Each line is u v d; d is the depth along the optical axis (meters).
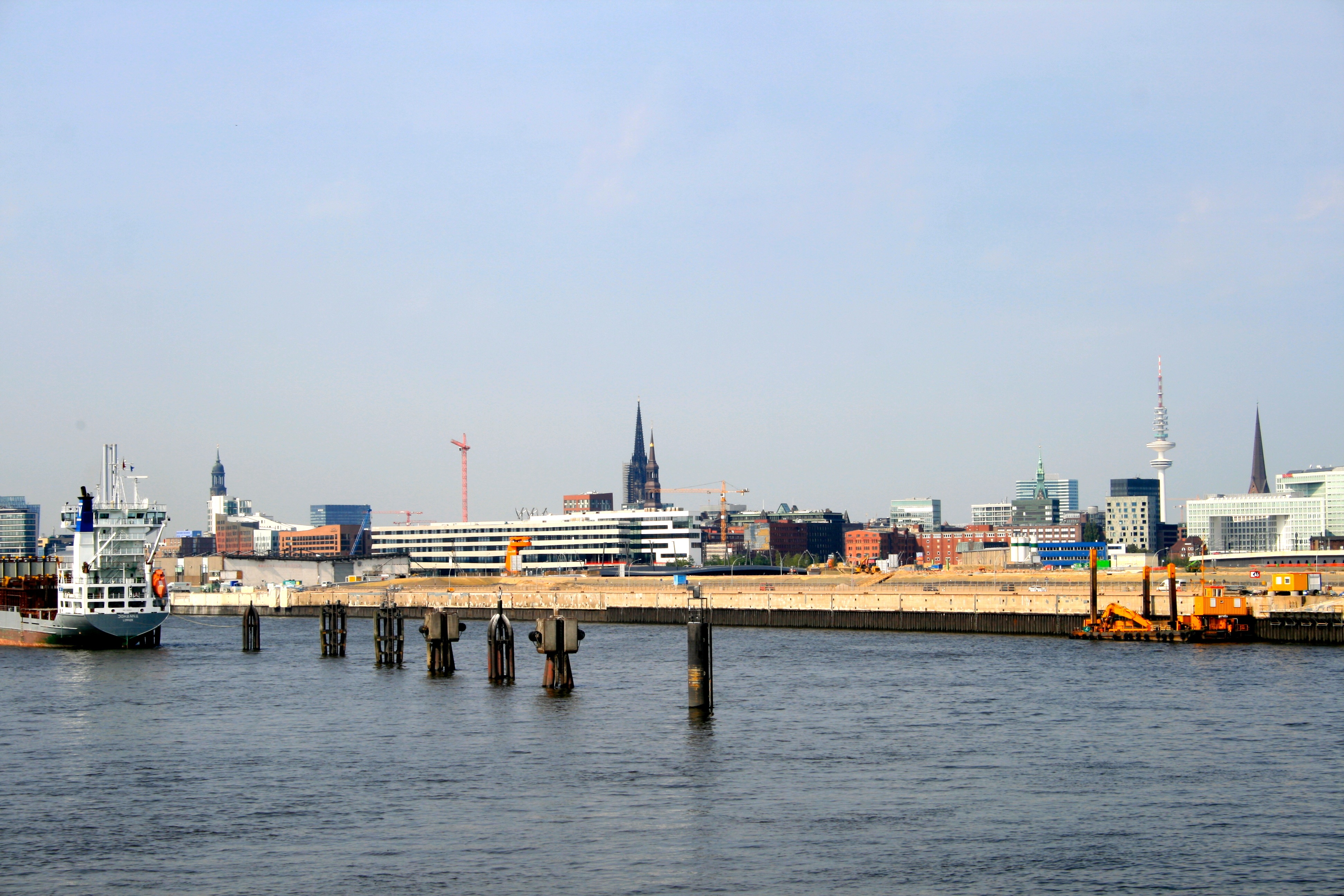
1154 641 176.75
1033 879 62.28
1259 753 89.50
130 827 72.62
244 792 80.88
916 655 164.38
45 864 65.69
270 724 108.12
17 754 95.31
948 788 80.25
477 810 75.69
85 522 188.62
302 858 66.25
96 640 188.38
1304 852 65.81
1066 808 75.00
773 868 64.06
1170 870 63.34
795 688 128.38
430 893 60.78
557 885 61.81
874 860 65.12
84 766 90.06
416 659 170.62
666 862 65.06
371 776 85.19
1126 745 93.44
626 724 105.31
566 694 124.19
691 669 109.81
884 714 109.56
